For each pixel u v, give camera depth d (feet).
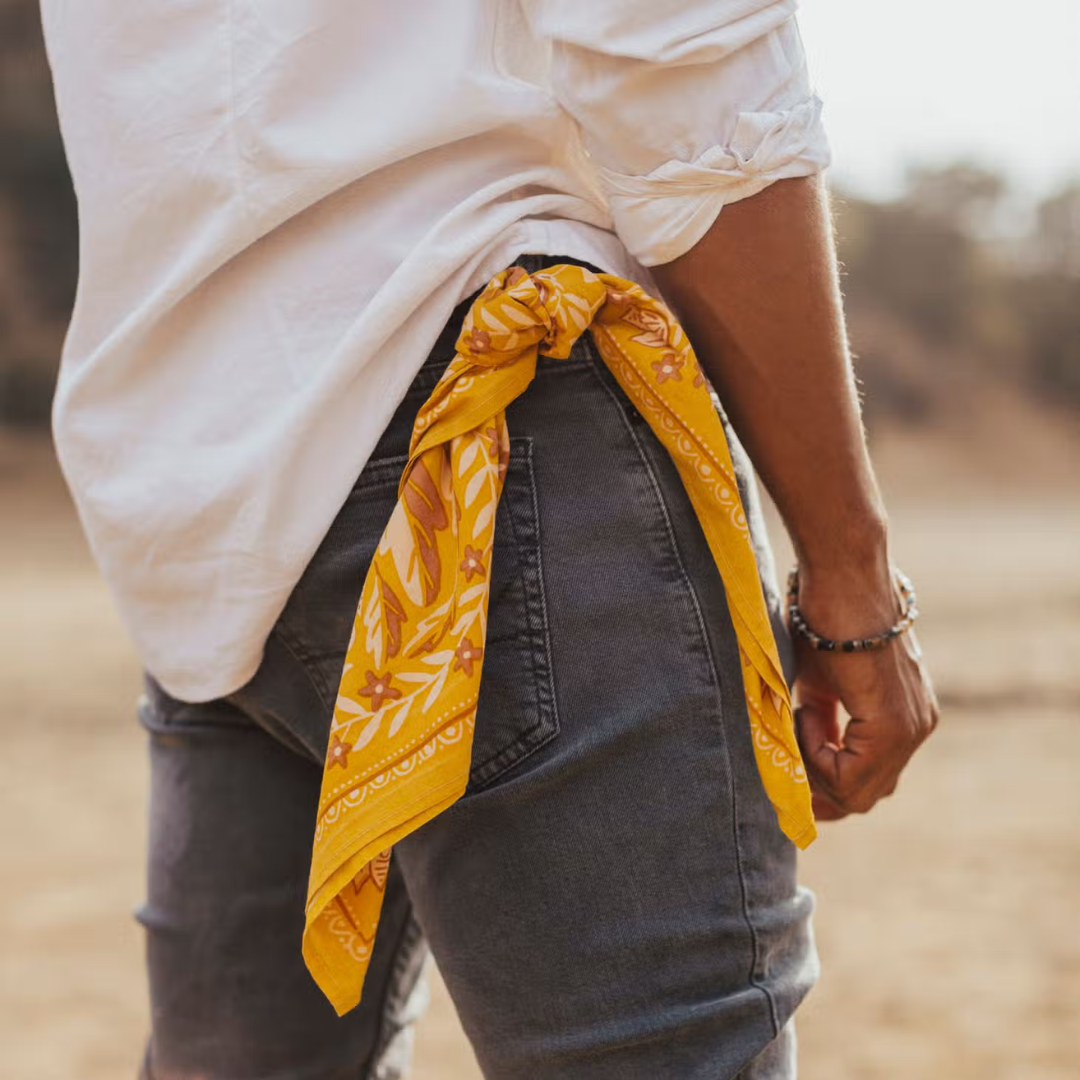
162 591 2.94
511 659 2.67
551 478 2.72
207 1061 3.38
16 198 81.76
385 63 2.77
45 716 18.26
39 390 73.56
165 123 2.84
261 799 3.32
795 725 3.30
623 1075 2.64
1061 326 140.56
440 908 2.75
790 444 2.86
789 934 2.80
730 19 2.63
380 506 2.74
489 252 2.76
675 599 2.72
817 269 2.73
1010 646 25.02
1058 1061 7.56
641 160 2.71
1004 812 13.44
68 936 9.87
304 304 2.79
